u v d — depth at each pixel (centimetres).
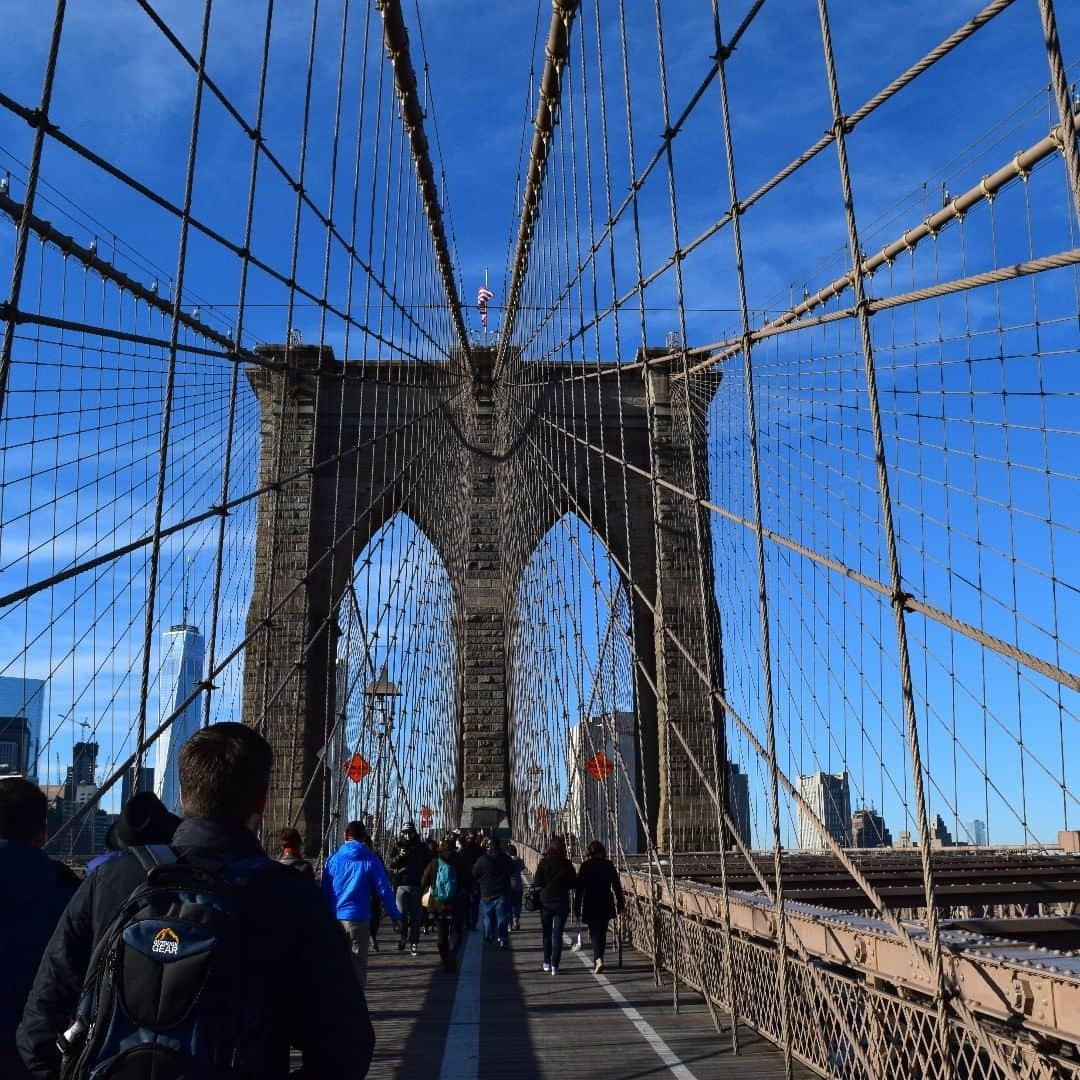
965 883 1675
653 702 3612
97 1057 200
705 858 2172
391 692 2202
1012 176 1190
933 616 449
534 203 2817
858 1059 583
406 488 2895
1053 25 327
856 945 595
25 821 333
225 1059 199
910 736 468
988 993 438
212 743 238
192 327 1527
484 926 1720
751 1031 856
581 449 3822
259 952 211
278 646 3503
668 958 1197
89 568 618
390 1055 813
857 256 520
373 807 2122
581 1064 763
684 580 3653
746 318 707
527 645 3278
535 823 2897
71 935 225
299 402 3797
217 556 880
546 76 2103
